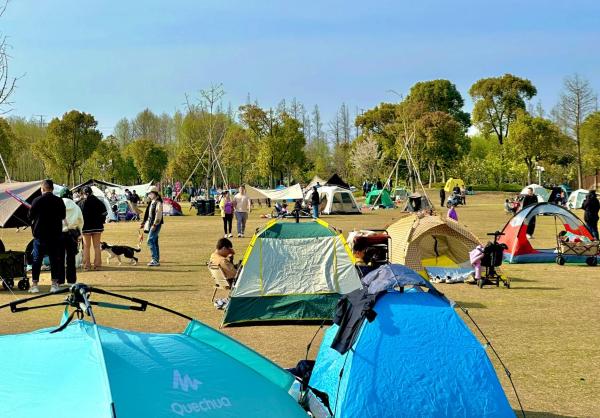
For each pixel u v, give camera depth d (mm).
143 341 4789
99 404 3930
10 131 62562
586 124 70750
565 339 9906
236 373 4770
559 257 18562
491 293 13945
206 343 5047
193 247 23172
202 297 13250
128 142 123875
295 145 74875
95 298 13008
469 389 6047
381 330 6258
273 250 11133
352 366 6145
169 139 120188
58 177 80312
